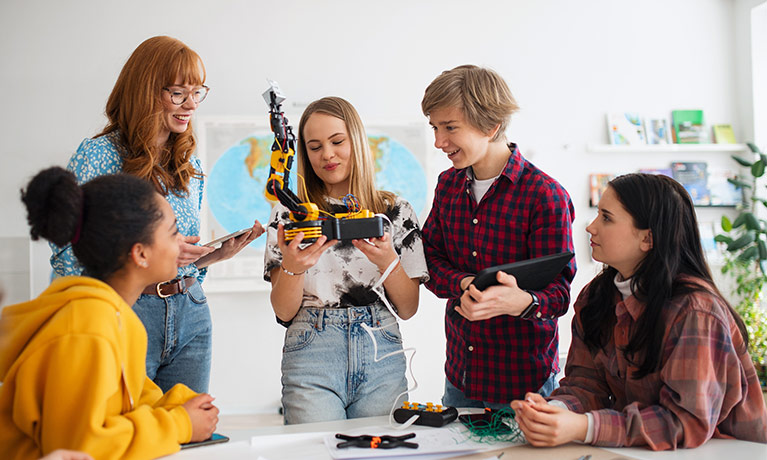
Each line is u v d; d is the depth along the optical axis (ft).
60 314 3.24
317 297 4.87
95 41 11.14
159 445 3.40
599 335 4.36
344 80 11.80
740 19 12.63
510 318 5.05
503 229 5.02
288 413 4.74
